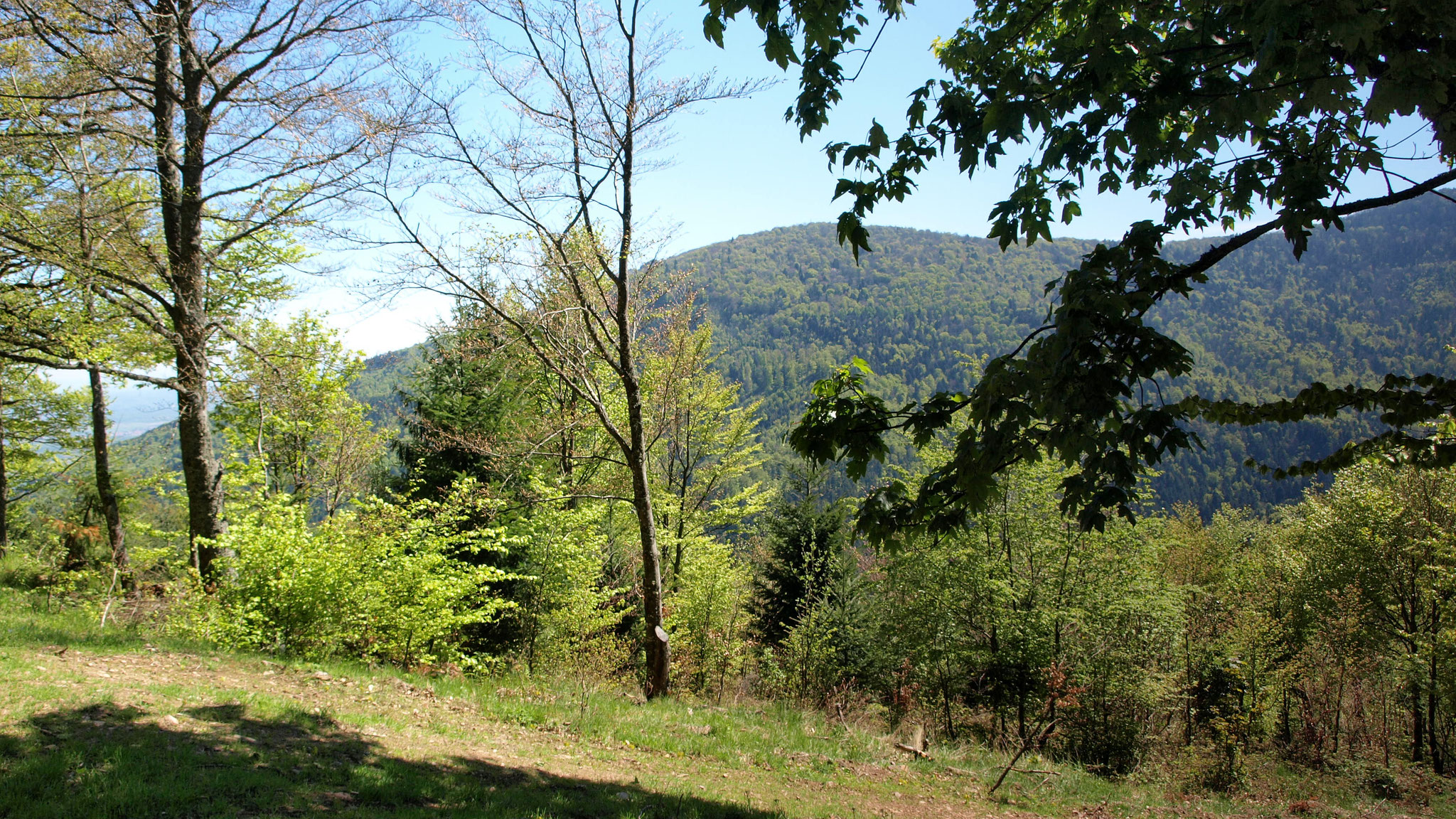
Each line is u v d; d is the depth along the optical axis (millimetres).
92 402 19438
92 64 10688
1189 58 3689
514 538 13086
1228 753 14305
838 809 7320
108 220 11633
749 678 19094
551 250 12125
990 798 8844
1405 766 15273
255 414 17781
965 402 4480
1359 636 18688
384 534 11156
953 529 4551
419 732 7383
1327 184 4289
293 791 5012
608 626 18125
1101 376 3641
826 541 22562
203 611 10117
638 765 7789
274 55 11734
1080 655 16250
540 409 19359
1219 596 23656
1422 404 4098
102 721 5668
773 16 4039
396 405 18906
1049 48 5402
